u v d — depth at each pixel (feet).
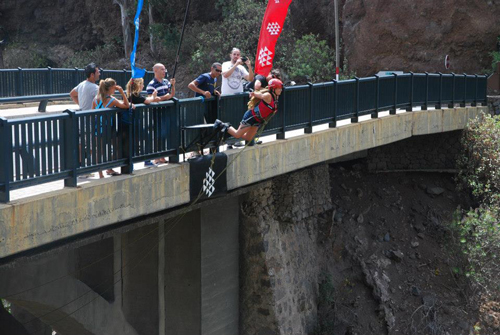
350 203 101.86
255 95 49.47
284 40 164.96
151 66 176.35
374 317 87.76
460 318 89.15
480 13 144.87
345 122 76.33
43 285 55.52
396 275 92.84
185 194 48.11
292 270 78.89
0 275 50.85
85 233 42.47
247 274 75.41
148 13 185.47
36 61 185.88
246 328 75.97
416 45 150.30
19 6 192.75
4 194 34.04
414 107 93.50
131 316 69.72
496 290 91.09
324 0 168.86
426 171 110.42
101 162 41.14
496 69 139.64
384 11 152.15
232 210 73.67
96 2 187.01
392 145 109.70
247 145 54.60
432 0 147.23
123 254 69.15
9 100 73.26
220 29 168.86
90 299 61.46
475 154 103.14
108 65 179.83
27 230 34.65
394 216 101.91
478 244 93.61
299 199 78.23
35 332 81.46
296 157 62.13
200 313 69.92
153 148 45.96
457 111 102.37
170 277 70.59
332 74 158.51
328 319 83.66
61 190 37.78
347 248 94.48
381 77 80.23
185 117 49.06
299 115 63.00
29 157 35.68
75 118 38.55
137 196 43.21
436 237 99.96
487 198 103.14
